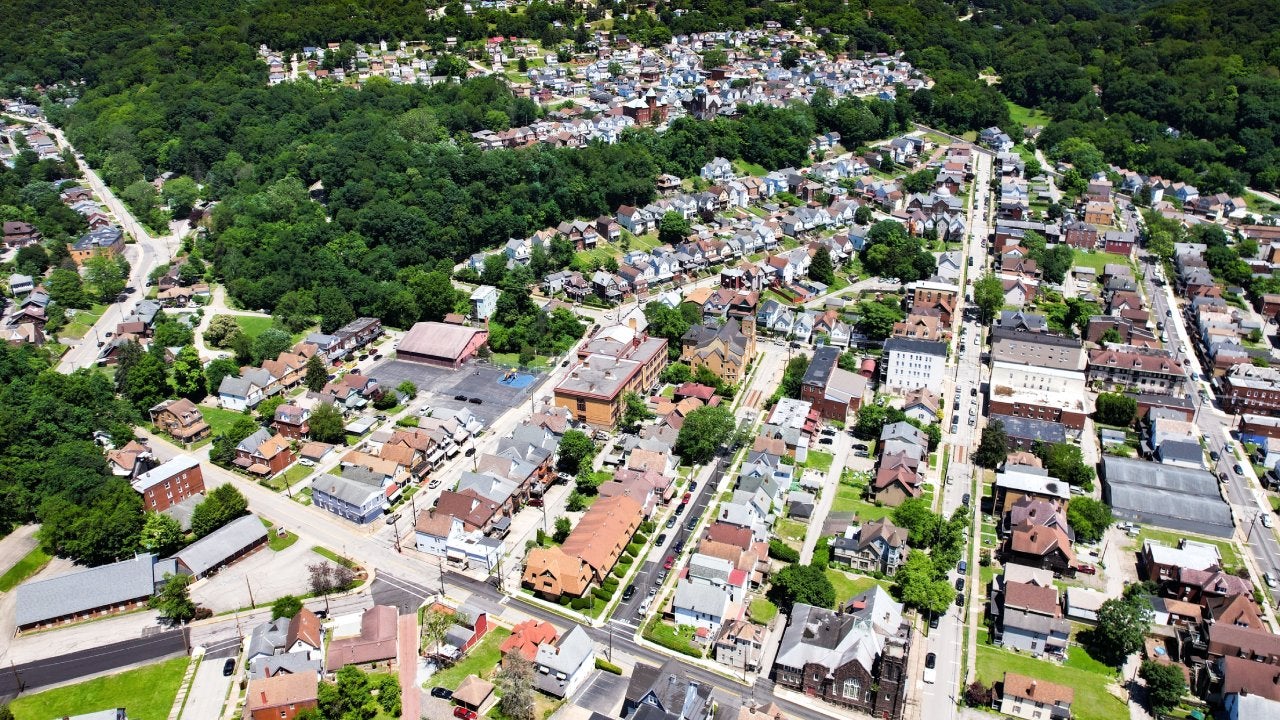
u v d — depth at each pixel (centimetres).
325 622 14800
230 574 16000
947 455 19825
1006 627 14412
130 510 16475
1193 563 15738
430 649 14175
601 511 16638
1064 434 19762
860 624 13762
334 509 17775
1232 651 13850
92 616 15088
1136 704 13438
